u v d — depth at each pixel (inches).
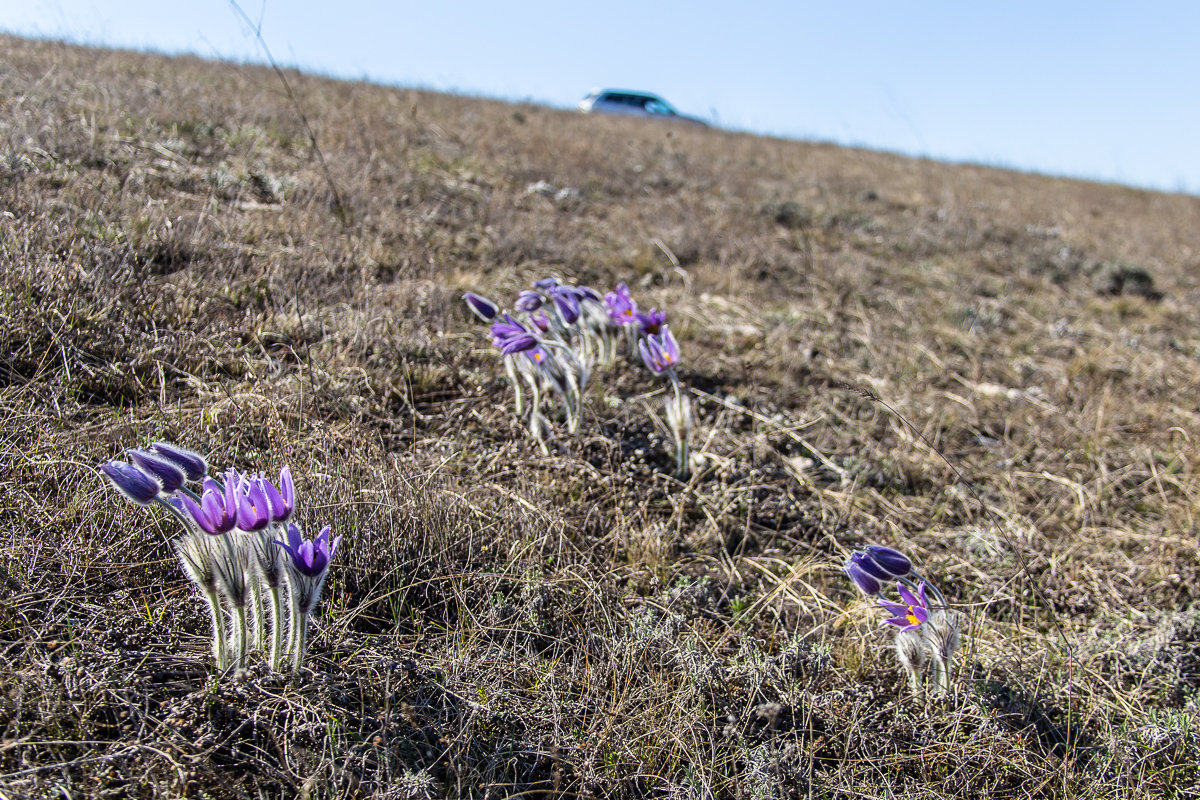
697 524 146.0
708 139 591.2
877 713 104.7
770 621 125.3
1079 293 330.0
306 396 145.3
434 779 84.5
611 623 114.2
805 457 175.5
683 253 281.3
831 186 453.7
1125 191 747.4
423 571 115.0
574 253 254.4
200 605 100.0
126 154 235.1
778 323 238.8
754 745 99.5
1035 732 107.2
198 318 161.9
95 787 73.4
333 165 268.7
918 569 143.3
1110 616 136.7
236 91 362.0
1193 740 106.0
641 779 92.4
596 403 176.1
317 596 86.7
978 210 449.4
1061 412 208.1
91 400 134.0
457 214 267.6
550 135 428.8
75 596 96.0
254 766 81.0
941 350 243.1
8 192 176.9
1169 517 166.6
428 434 152.6
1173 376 244.5
